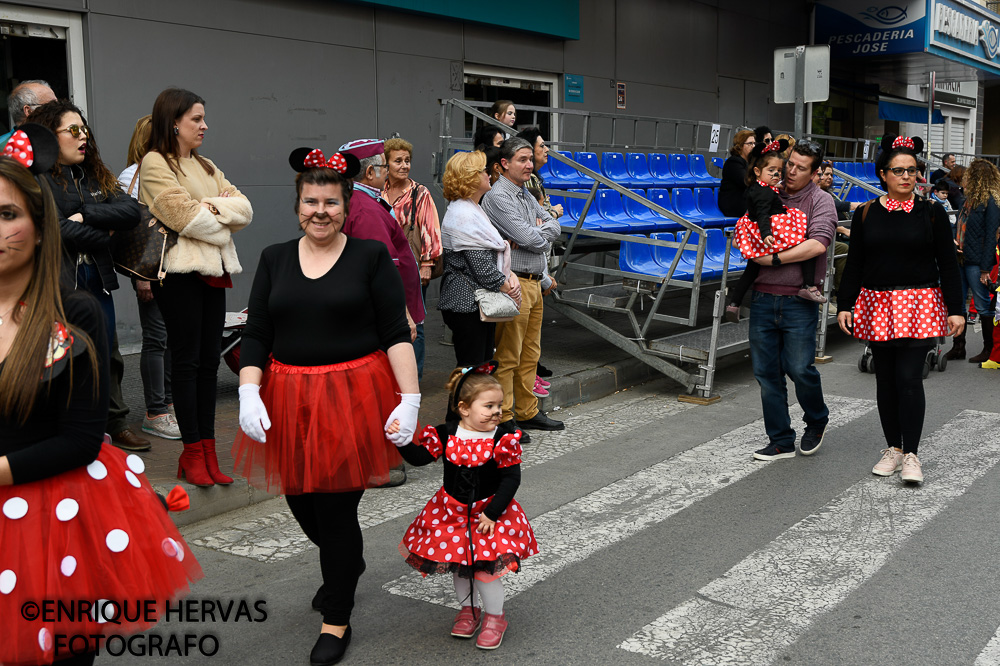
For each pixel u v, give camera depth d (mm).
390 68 10531
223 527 4777
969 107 26281
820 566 4211
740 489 5363
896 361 5457
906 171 5242
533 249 6301
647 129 14617
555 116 12898
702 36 15547
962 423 6809
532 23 12039
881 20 17484
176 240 4566
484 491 3426
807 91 11039
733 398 7773
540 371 7660
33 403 2211
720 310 7562
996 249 8773
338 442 3209
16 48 7535
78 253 4492
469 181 5848
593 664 3340
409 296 5520
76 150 4340
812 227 5648
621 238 7840
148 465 5133
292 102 9516
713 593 3936
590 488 5418
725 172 8727
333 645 3383
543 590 4004
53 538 2256
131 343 8258
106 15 7906
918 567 4176
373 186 5543
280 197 9500
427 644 3529
